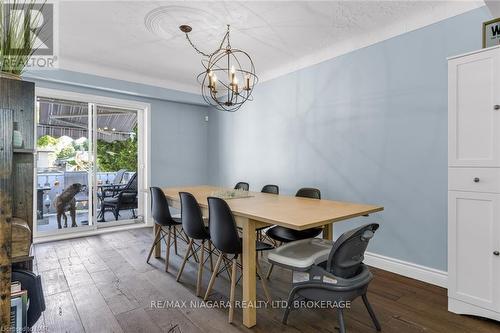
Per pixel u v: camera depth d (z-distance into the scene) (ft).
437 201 7.96
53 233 12.76
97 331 5.77
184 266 8.80
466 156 6.26
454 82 6.43
